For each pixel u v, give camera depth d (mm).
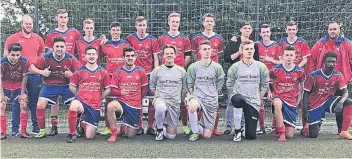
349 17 7867
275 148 5410
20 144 5621
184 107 6332
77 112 5840
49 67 6129
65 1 8047
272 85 6418
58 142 5773
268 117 7281
